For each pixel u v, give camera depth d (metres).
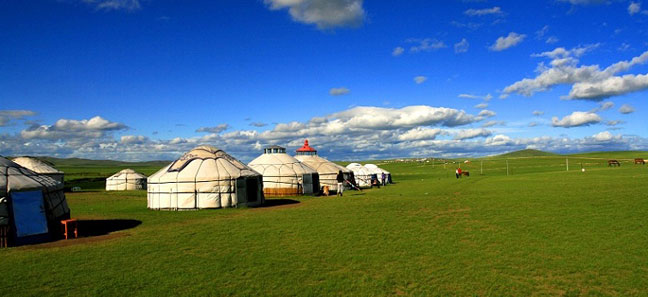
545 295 9.64
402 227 18.00
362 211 23.77
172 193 28.06
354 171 58.84
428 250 13.88
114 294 10.02
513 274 11.14
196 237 16.81
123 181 58.69
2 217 15.92
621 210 19.91
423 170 110.12
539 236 15.34
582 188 31.62
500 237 15.42
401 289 10.23
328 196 37.72
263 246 14.95
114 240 16.58
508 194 30.20
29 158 46.19
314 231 17.58
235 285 10.63
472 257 12.86
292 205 29.53
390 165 156.50
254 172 30.42
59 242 16.58
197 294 9.98
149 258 13.41
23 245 16.12
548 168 91.38
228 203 28.11
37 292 10.20
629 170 54.22
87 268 12.27
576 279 10.60
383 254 13.50
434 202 27.06
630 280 10.38
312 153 50.62
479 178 56.78
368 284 10.59
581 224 17.11
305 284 10.66
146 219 22.84
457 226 17.86
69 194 46.41
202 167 28.69
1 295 10.00
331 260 12.88
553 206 22.41
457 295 9.76
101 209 28.78
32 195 17.16
